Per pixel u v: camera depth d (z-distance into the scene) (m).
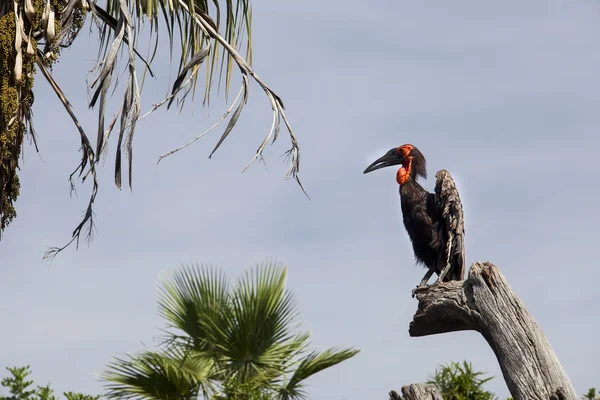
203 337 11.41
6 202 13.41
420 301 10.23
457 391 9.28
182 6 14.84
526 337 9.02
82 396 10.42
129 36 13.67
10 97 12.80
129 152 13.32
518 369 8.90
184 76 14.44
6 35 12.90
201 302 11.39
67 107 14.79
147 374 11.00
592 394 9.26
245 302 11.37
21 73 12.95
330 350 11.37
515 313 9.18
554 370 8.81
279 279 11.58
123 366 11.05
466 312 9.55
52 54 13.71
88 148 15.09
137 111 13.44
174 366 10.91
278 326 11.46
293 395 11.27
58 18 13.73
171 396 11.08
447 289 9.93
